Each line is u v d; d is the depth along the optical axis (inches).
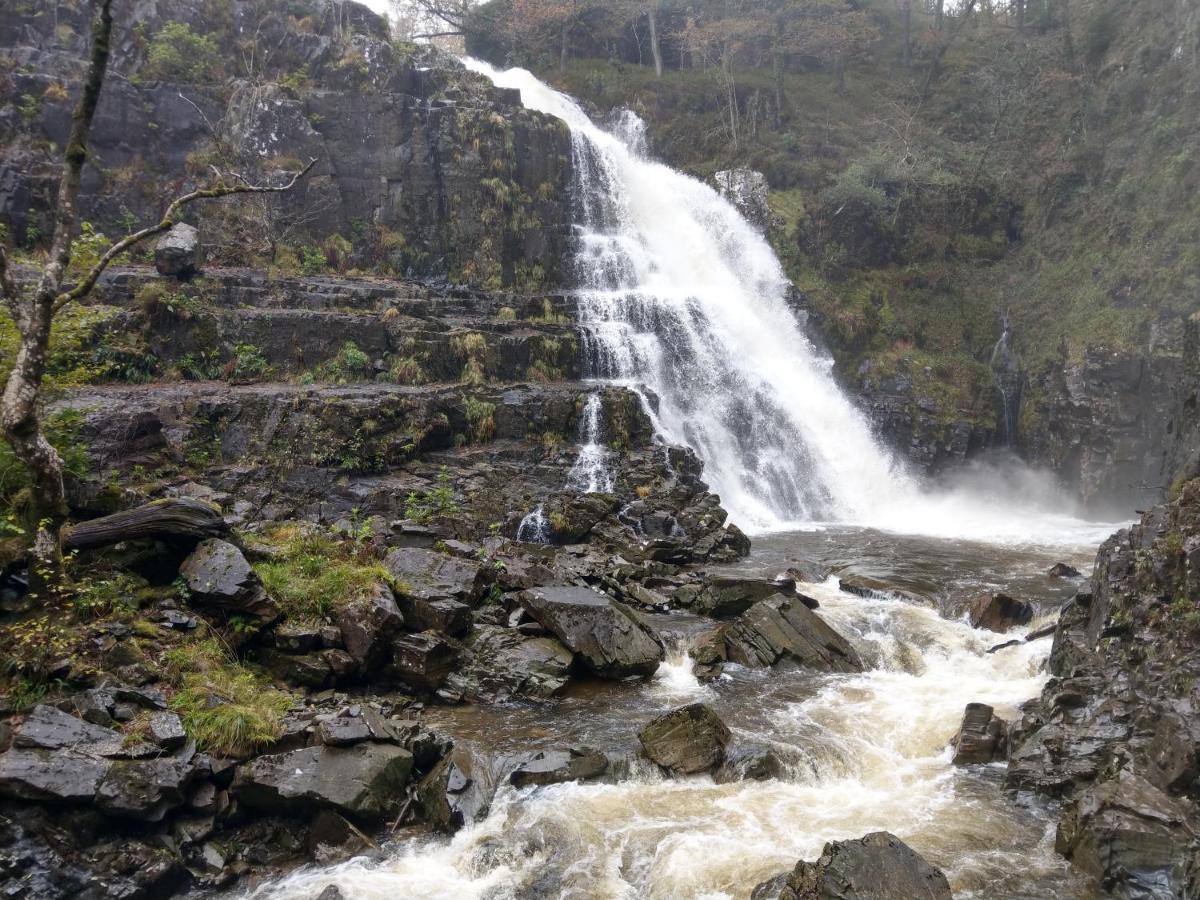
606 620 605.3
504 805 428.5
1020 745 475.8
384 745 441.1
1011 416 1465.3
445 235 1309.1
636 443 1056.8
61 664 428.8
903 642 653.9
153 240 1140.5
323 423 830.5
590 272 1412.4
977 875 367.6
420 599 574.2
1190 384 885.2
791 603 655.8
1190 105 1408.7
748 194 1683.1
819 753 478.9
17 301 454.6
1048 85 1742.1
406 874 386.6
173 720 415.5
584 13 2091.5
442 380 1040.2
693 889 365.7
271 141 1234.0
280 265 1190.9
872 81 2089.1
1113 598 534.9
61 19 1237.1
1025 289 1553.9
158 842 378.9
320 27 1401.3
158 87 1206.9
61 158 1114.7
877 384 1485.0
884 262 1657.2
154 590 515.8
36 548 461.1
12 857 350.0
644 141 1870.1
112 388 864.9
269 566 561.3
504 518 832.3
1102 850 358.9
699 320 1359.5
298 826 408.8
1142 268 1334.9
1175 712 405.7
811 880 332.5
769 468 1277.1
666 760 464.8
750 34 1957.4
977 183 1669.5
